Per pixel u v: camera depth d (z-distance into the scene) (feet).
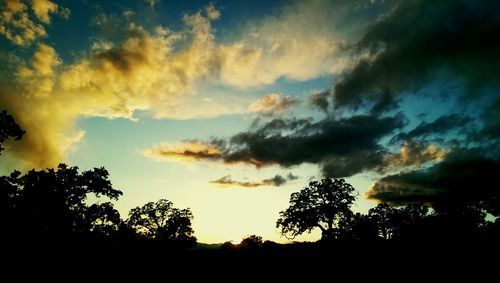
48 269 83.20
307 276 82.23
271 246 122.62
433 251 94.07
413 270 78.48
